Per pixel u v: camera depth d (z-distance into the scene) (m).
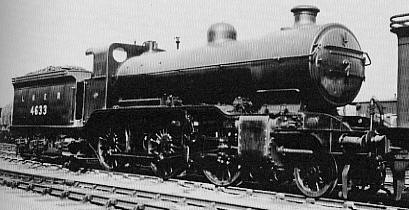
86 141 17.28
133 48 17.45
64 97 18.39
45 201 10.87
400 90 10.23
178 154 13.66
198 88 13.81
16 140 21.03
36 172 15.97
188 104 14.45
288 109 11.75
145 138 15.04
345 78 11.71
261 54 12.10
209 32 14.04
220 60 13.08
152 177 14.41
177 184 13.33
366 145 10.18
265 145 11.24
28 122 20.80
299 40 11.47
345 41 11.77
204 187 12.59
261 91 12.24
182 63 14.17
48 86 19.58
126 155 15.38
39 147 19.19
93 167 17.77
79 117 18.28
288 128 11.04
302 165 11.04
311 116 11.12
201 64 13.53
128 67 16.30
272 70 11.83
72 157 16.88
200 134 13.27
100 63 17.02
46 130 19.14
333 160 10.55
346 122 12.05
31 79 20.61
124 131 15.84
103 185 12.05
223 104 13.47
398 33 10.31
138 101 15.70
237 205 9.20
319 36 11.32
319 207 9.83
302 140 11.12
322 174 10.89
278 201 10.53
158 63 15.16
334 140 10.77
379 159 10.17
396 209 9.21
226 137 12.44
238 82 12.72
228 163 12.30
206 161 13.07
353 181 10.92
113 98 16.77
